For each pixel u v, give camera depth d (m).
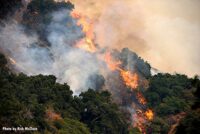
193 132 72.31
